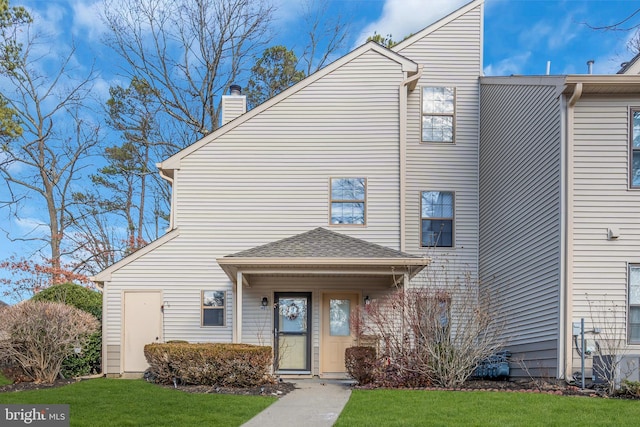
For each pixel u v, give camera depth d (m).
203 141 13.76
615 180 9.92
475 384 10.23
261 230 13.51
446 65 15.11
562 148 9.98
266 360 10.61
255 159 13.70
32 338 11.23
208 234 13.53
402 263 11.34
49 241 25.16
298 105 13.78
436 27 15.25
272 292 13.23
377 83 13.76
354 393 9.40
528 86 11.67
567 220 9.85
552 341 10.12
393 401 8.51
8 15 20.41
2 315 11.27
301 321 13.16
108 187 26.28
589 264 9.80
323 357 12.98
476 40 15.22
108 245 26.41
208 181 13.68
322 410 8.11
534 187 11.23
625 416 7.18
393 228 13.38
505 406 7.88
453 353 10.16
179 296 13.35
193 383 10.61
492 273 13.57
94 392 9.77
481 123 14.77
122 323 13.25
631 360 8.97
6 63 21.84
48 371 11.43
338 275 12.95
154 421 7.50
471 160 14.79
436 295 10.52
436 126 14.89
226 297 13.34
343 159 13.61
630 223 9.84
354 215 13.47
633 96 10.06
